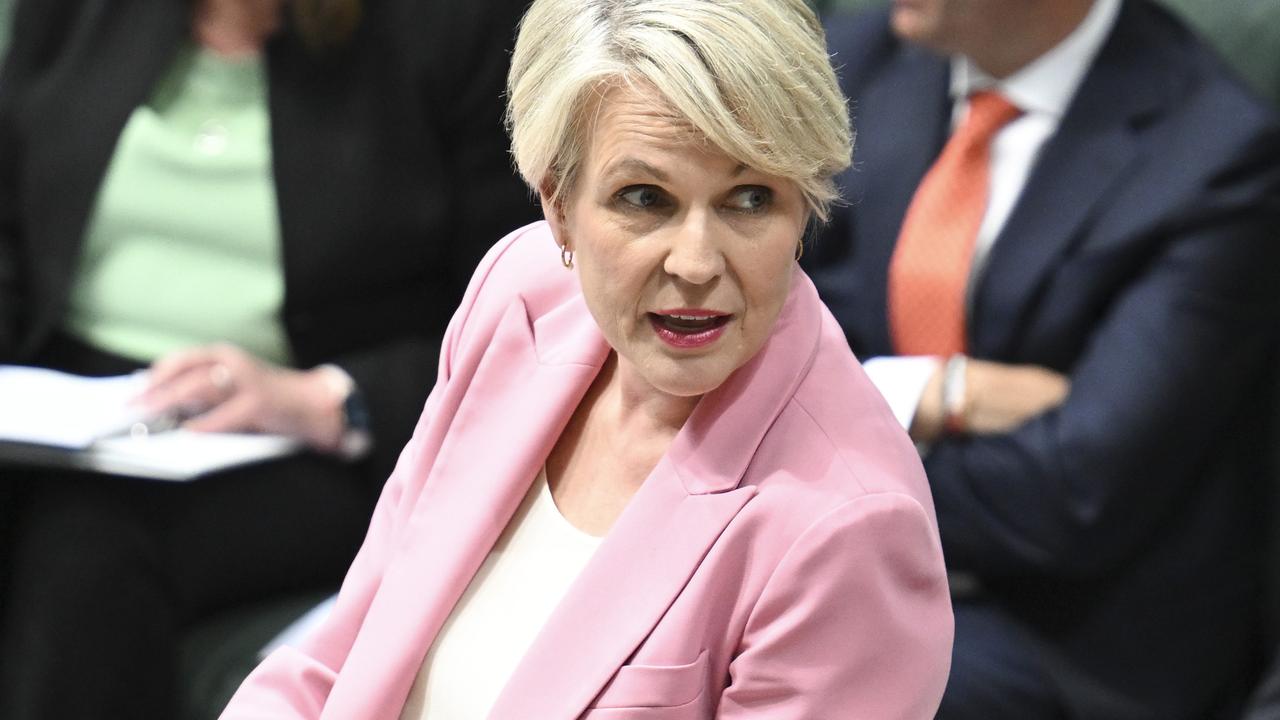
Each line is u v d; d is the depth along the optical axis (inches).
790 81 149.7
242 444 322.0
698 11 149.9
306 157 345.4
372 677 183.8
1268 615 324.5
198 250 349.7
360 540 345.7
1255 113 313.1
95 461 304.3
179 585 327.9
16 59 363.3
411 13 347.9
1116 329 306.2
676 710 161.9
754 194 156.9
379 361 347.3
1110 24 323.6
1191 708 313.3
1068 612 310.7
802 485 162.4
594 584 168.7
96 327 355.6
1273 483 323.9
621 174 154.3
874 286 328.8
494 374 193.3
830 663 158.1
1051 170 316.5
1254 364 317.7
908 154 332.2
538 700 166.2
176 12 354.3
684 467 169.5
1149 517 308.0
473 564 184.9
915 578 161.2
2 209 363.9
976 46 321.4
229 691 315.9
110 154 349.4
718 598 163.3
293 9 345.4
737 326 160.4
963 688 290.2
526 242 204.7
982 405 307.1
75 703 313.7
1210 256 305.0
